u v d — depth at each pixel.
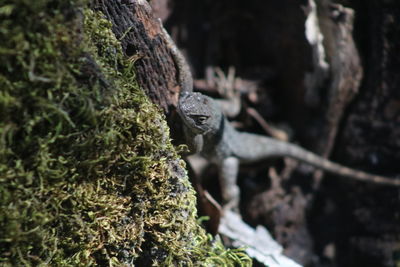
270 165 10.34
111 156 3.73
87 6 3.74
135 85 4.04
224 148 8.41
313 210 10.23
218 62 11.10
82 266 3.77
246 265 4.79
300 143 10.70
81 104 3.42
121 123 3.71
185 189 4.27
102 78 3.56
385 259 9.76
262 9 10.17
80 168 3.61
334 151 10.23
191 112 5.33
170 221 4.15
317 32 8.85
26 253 3.46
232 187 9.05
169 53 4.94
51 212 3.53
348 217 10.03
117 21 4.27
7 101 3.09
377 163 9.52
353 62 8.93
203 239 4.56
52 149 3.43
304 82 9.88
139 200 4.02
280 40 10.09
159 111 4.23
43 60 3.17
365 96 9.23
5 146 3.20
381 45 8.55
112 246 3.96
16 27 3.03
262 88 10.87
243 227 7.93
